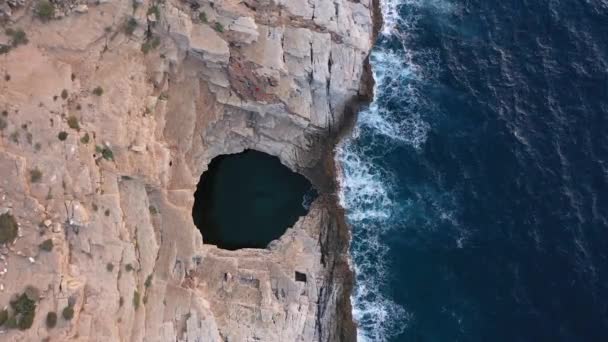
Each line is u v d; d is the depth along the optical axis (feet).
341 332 212.23
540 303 208.54
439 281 215.31
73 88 183.21
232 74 220.23
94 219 176.96
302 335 208.13
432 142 236.43
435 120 240.12
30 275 162.71
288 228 226.17
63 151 175.63
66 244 171.42
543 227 220.23
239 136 232.32
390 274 217.97
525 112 240.53
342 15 237.86
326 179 233.96
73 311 164.76
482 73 248.52
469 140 236.02
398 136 237.86
